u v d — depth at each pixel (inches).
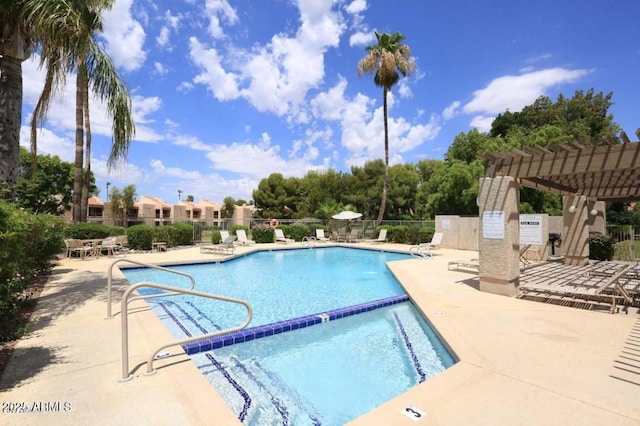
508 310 217.9
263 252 651.5
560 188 376.8
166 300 281.3
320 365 164.6
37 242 251.6
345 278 404.5
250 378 150.9
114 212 1689.2
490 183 271.6
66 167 1302.9
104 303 224.1
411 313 250.1
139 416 94.7
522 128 1189.1
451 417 96.3
